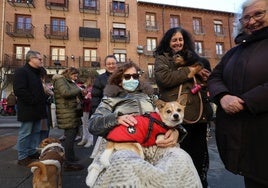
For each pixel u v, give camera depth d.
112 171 2.25
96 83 4.91
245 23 2.39
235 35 2.65
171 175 2.27
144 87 3.10
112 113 2.74
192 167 2.42
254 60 2.23
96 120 2.74
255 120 2.14
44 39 26.94
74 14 27.88
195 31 31.61
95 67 27.05
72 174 4.74
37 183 3.26
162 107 2.78
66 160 4.97
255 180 2.10
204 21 32.22
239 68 2.32
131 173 2.20
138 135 2.55
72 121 4.99
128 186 2.15
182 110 2.79
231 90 2.39
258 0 2.29
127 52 28.72
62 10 27.55
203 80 3.22
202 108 3.14
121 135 2.54
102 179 2.28
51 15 27.33
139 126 2.58
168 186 2.22
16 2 26.41
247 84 2.23
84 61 27.56
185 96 2.93
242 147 2.19
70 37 27.52
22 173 4.68
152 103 3.02
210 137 8.12
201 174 3.23
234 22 2.70
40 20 27.03
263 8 2.26
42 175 3.27
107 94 3.02
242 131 2.21
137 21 29.44
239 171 2.20
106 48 28.25
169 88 3.19
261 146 2.09
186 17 31.41
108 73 4.89
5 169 4.91
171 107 2.72
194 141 3.24
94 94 4.90
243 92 2.26
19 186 4.04
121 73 3.06
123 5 29.22
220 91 2.42
